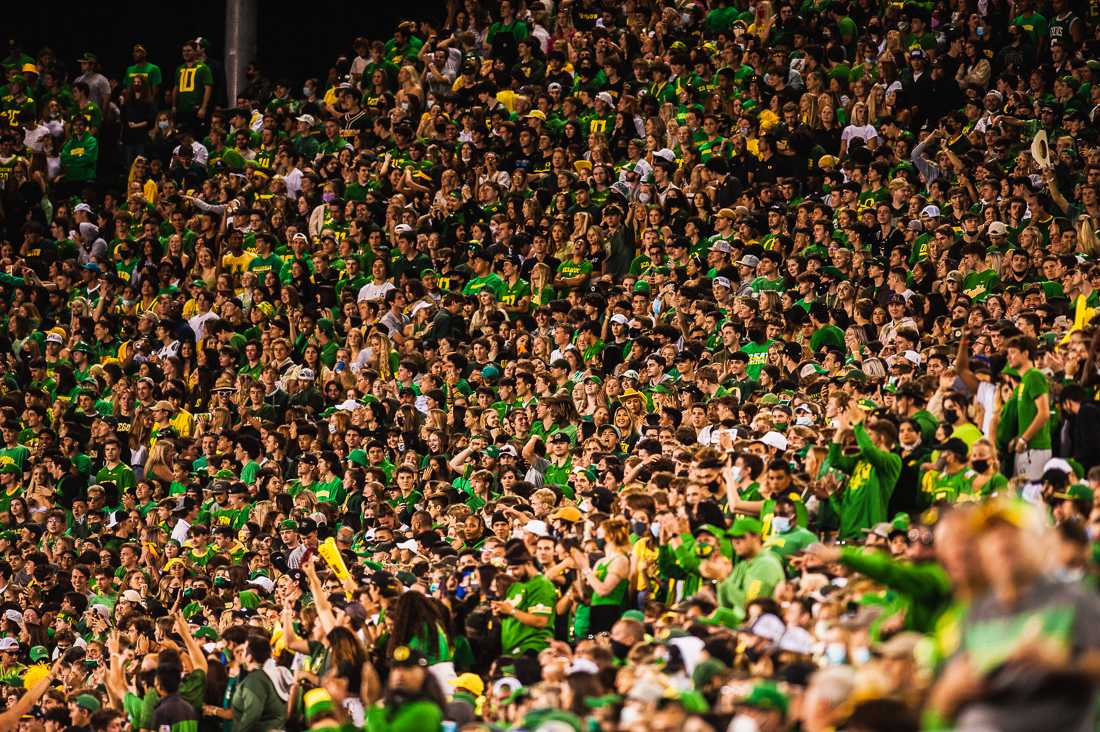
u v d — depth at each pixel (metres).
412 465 58.47
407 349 68.44
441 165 80.38
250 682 42.66
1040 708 16.23
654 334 59.50
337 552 44.88
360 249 77.00
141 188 89.56
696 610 34.59
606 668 31.44
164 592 58.28
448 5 93.69
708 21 82.94
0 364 79.38
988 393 42.47
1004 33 74.38
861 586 30.02
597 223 72.06
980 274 56.94
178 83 96.31
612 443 53.94
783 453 43.91
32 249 87.25
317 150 87.94
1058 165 62.50
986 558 17.03
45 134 92.75
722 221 66.56
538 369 61.00
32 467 71.38
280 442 65.75
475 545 51.00
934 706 17.09
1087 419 38.94
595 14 86.50
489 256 72.25
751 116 73.19
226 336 75.38
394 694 27.06
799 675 25.86
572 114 80.12
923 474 38.56
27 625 58.91
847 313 57.56
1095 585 19.17
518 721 30.05
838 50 76.62
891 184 65.44
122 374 76.44
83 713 47.25
